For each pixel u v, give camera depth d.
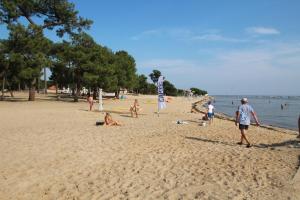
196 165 10.68
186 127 21.36
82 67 50.50
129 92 139.00
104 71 52.22
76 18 51.34
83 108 36.66
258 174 9.55
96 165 10.52
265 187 8.30
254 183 8.67
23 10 48.19
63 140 14.91
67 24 51.81
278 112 56.91
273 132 21.20
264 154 12.48
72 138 15.51
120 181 8.88
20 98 58.41
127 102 58.50
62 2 49.12
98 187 8.38
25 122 21.73
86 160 11.13
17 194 7.84
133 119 26.19
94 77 50.31
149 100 70.19
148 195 7.80
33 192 7.99
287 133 21.30
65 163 10.70
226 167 10.43
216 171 9.94
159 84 29.78
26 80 48.91
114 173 9.63
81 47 51.50
